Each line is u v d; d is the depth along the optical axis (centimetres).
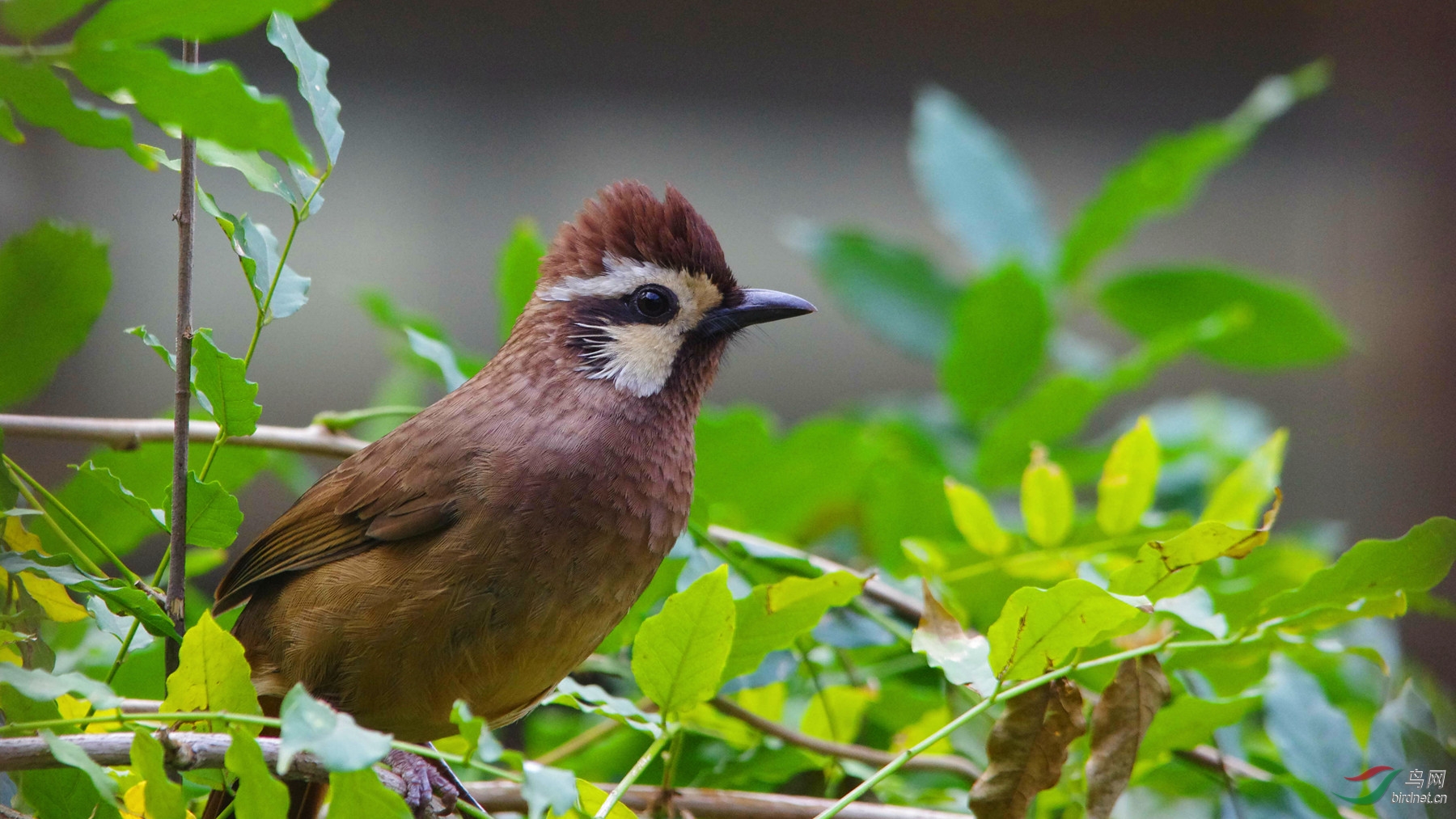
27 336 691
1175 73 1880
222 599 762
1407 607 642
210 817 651
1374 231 1842
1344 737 713
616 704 636
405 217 1859
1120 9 1841
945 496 937
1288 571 843
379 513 701
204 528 617
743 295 817
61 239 685
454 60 1822
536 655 698
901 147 1902
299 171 618
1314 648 670
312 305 1850
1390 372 1797
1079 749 720
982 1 1838
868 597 802
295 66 616
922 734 764
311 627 686
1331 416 1816
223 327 1825
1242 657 699
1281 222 1906
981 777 586
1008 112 1891
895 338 1162
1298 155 1892
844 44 1867
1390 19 1825
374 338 1862
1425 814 676
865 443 941
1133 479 781
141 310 1781
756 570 802
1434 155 1809
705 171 1903
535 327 775
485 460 697
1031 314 1030
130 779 588
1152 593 639
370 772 455
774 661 736
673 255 790
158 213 1781
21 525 611
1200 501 1048
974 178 1186
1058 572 795
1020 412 970
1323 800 690
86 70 457
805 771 797
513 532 685
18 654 589
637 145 1886
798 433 938
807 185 1919
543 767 450
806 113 1897
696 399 798
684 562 789
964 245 1201
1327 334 1110
